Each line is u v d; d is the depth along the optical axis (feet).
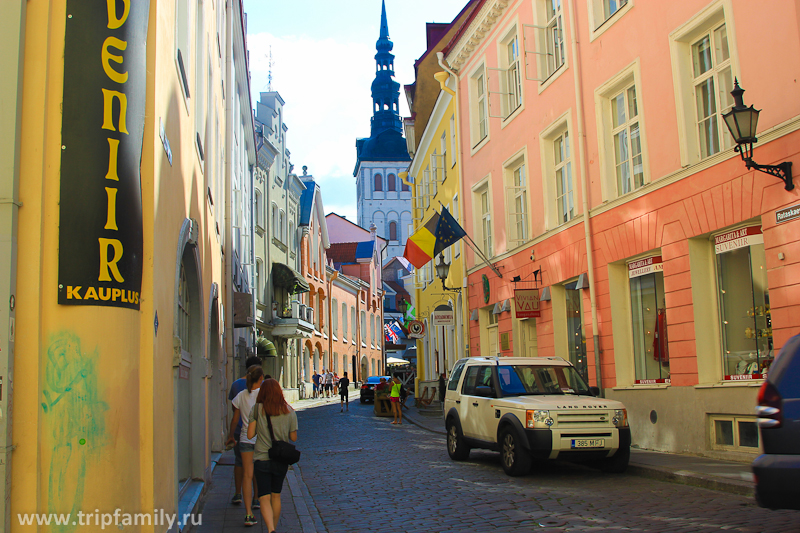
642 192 44.37
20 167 15.84
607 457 36.65
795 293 32.65
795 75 32.73
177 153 23.41
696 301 39.60
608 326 48.16
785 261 33.27
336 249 227.20
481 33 71.41
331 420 88.94
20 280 15.55
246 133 91.15
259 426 23.75
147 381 17.38
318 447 56.90
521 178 64.90
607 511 26.68
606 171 49.01
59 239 15.87
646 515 25.58
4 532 14.49
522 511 27.45
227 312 57.67
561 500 29.37
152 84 18.28
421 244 73.00
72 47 16.43
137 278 17.01
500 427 38.14
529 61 60.90
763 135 34.37
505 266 66.85
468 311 78.74
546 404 36.14
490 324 73.67
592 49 50.44
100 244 16.12
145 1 17.87
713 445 38.29
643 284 45.85
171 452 20.86
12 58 15.84
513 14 64.08
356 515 28.60
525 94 61.77
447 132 89.86
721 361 38.96
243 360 87.81
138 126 17.31
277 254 133.18
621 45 46.80
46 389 15.46
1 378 14.83
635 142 46.50
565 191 56.08
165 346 19.72
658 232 42.86
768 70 34.35
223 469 42.60
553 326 56.03
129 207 16.76
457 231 69.62
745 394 35.53
